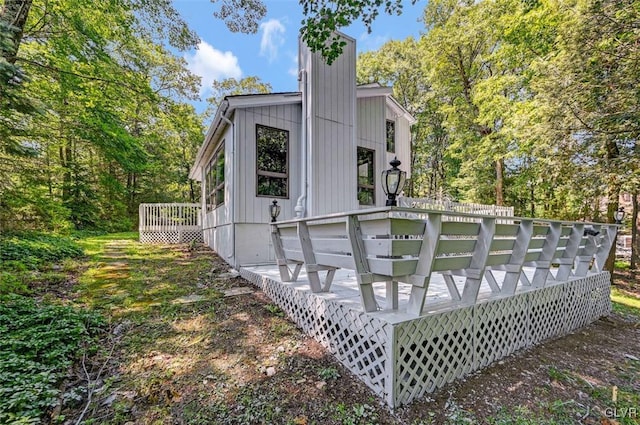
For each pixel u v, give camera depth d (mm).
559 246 4078
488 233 2643
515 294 3264
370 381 2346
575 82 6250
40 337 2721
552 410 2258
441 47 14250
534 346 3426
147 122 10688
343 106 6926
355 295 3160
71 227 10312
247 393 2252
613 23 5711
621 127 5852
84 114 7527
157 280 5145
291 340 3121
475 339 2768
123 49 8273
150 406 2090
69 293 4246
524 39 9695
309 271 3250
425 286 2299
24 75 4133
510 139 10273
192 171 12945
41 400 1989
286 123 6797
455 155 16266
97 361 2625
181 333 3213
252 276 5094
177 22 7254
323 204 6527
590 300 4664
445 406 2225
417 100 19516
